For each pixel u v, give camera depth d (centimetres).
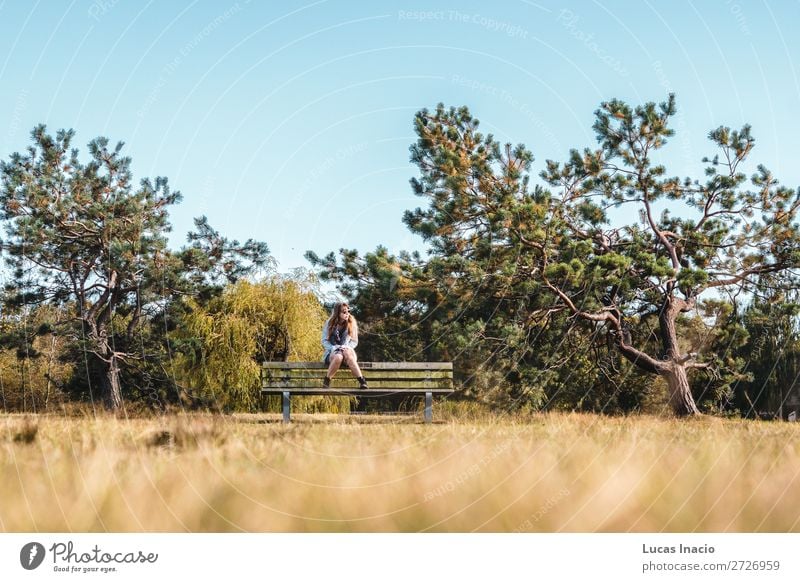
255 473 357
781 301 1928
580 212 1891
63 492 290
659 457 400
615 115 1919
